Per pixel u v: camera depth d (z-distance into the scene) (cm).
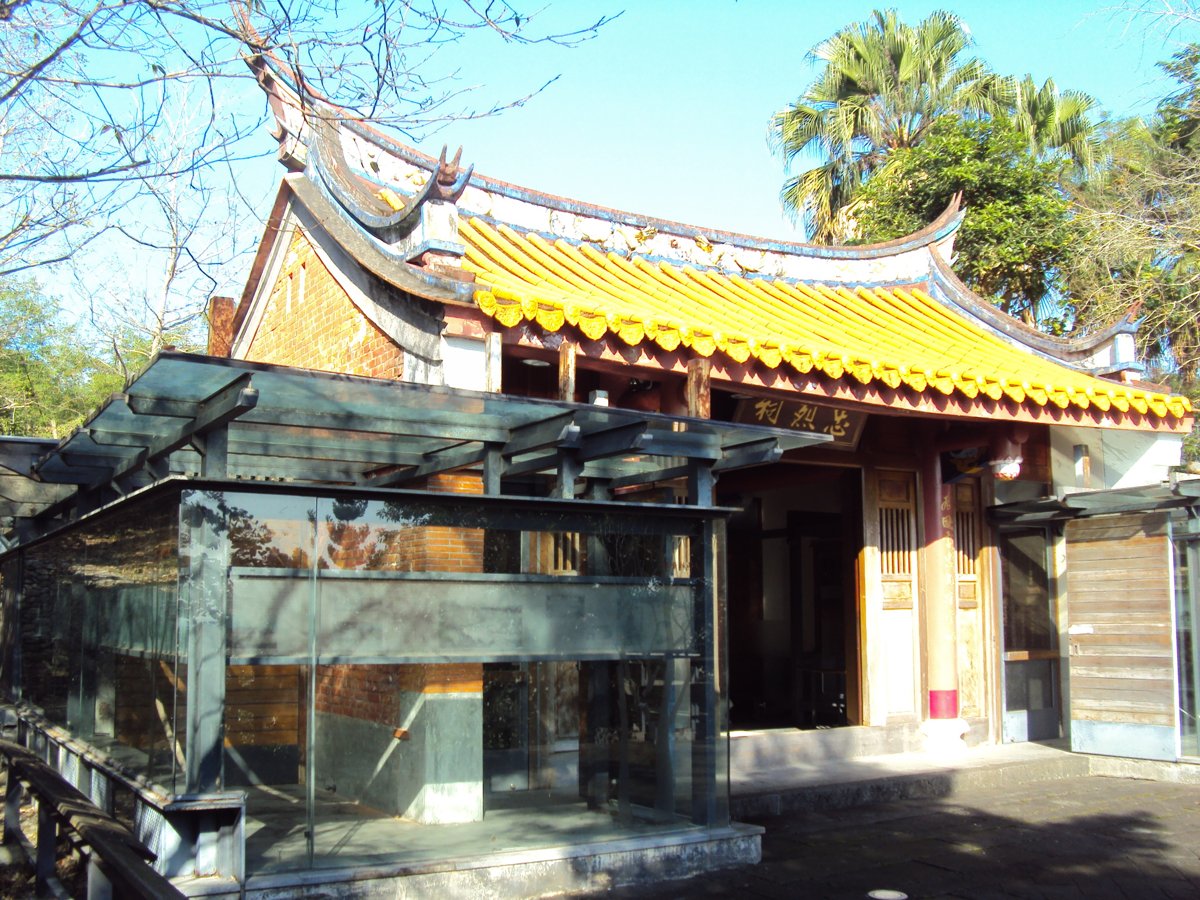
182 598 557
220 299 1148
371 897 575
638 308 897
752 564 1518
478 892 608
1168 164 1664
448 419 666
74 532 845
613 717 764
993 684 1198
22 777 573
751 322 992
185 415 587
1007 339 1249
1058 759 1096
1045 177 1933
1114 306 1688
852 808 929
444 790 718
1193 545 1090
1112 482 1260
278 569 584
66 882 648
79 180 559
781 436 695
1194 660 1080
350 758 791
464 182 770
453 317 739
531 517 657
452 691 735
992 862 748
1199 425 1784
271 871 569
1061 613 1273
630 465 796
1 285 2145
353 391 571
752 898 645
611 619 684
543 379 924
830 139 2261
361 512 610
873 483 1153
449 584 634
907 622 1162
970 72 2233
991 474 1223
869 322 1163
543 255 1027
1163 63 1598
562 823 710
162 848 554
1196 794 998
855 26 2308
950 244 1347
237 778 781
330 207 945
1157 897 666
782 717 1423
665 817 723
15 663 1004
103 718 723
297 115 1016
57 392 2195
